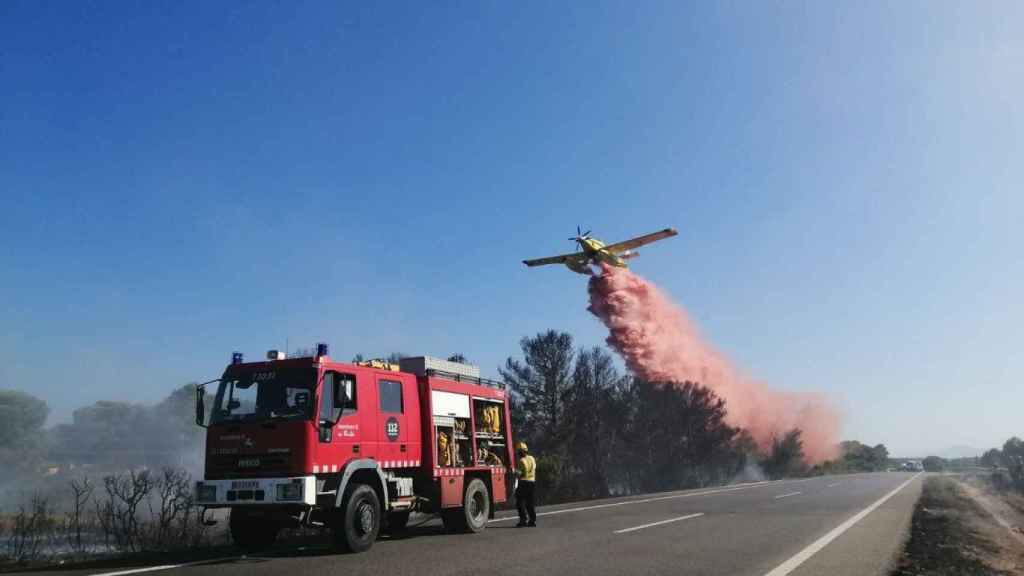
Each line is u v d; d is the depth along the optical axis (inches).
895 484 1603.1
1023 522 808.9
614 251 1738.4
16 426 1918.1
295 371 445.4
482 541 502.9
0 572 377.1
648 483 1817.2
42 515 730.2
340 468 444.5
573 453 1632.6
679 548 462.9
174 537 658.8
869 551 461.1
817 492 1199.6
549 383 1599.4
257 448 433.1
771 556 429.7
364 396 478.0
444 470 545.6
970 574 392.8
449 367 589.0
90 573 358.0
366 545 449.7
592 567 380.2
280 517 434.0
